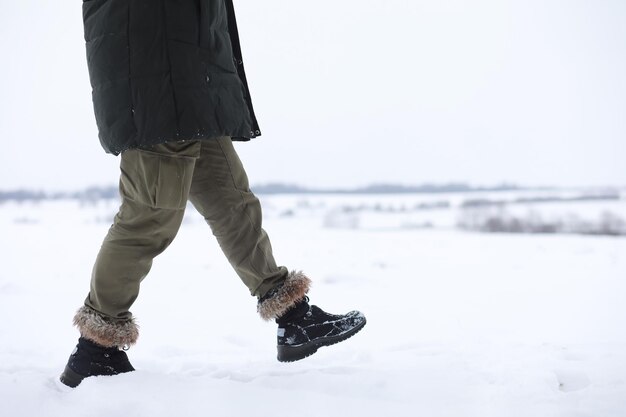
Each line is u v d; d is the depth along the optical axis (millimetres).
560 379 1964
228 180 2047
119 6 1795
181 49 1807
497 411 1576
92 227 16578
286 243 10531
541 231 17391
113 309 1897
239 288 5422
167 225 1900
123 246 1873
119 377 1818
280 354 2068
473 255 8406
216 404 1637
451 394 1717
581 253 8469
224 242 2080
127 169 1865
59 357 2646
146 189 1840
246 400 1665
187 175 1887
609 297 4449
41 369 2188
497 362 2152
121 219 1894
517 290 4992
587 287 5031
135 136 1779
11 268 6949
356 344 2871
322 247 9688
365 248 9539
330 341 2039
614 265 6727
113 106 1795
